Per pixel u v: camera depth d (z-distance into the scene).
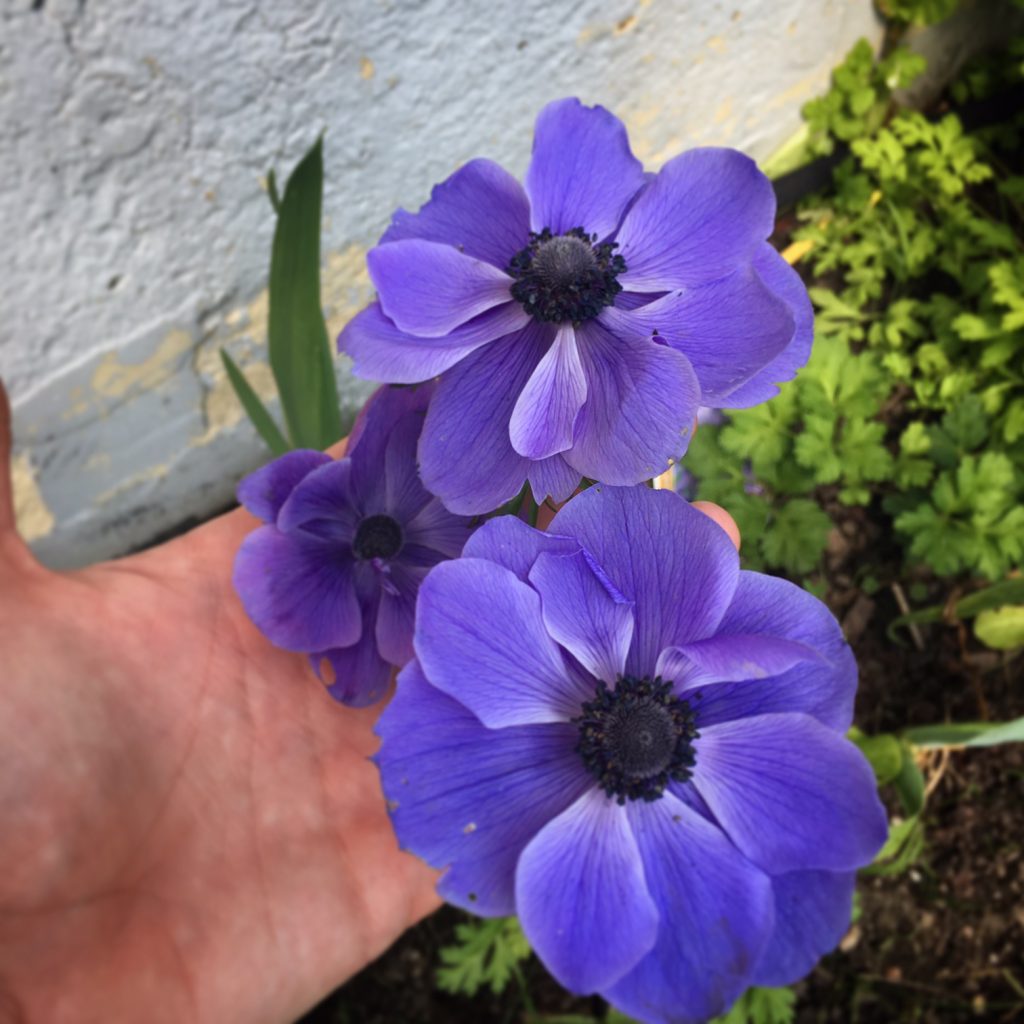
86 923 0.21
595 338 0.22
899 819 0.40
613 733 0.19
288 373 0.27
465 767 0.18
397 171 0.38
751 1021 0.36
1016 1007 0.37
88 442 0.38
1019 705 0.41
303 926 0.24
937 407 0.43
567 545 0.18
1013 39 0.49
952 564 0.37
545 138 0.22
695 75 0.43
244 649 0.25
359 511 0.24
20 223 0.31
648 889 0.18
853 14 0.45
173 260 0.35
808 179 0.49
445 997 0.37
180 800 0.24
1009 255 0.44
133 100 0.30
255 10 0.30
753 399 0.21
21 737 0.21
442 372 0.21
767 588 0.18
